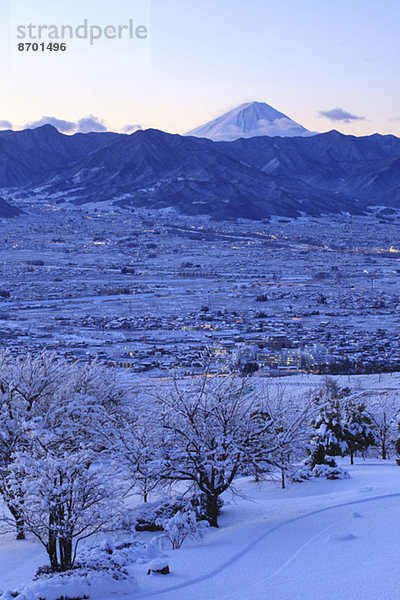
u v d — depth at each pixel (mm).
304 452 39062
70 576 15734
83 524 19344
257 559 17266
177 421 24016
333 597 13656
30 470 18312
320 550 17422
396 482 28531
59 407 29266
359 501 23859
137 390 32844
